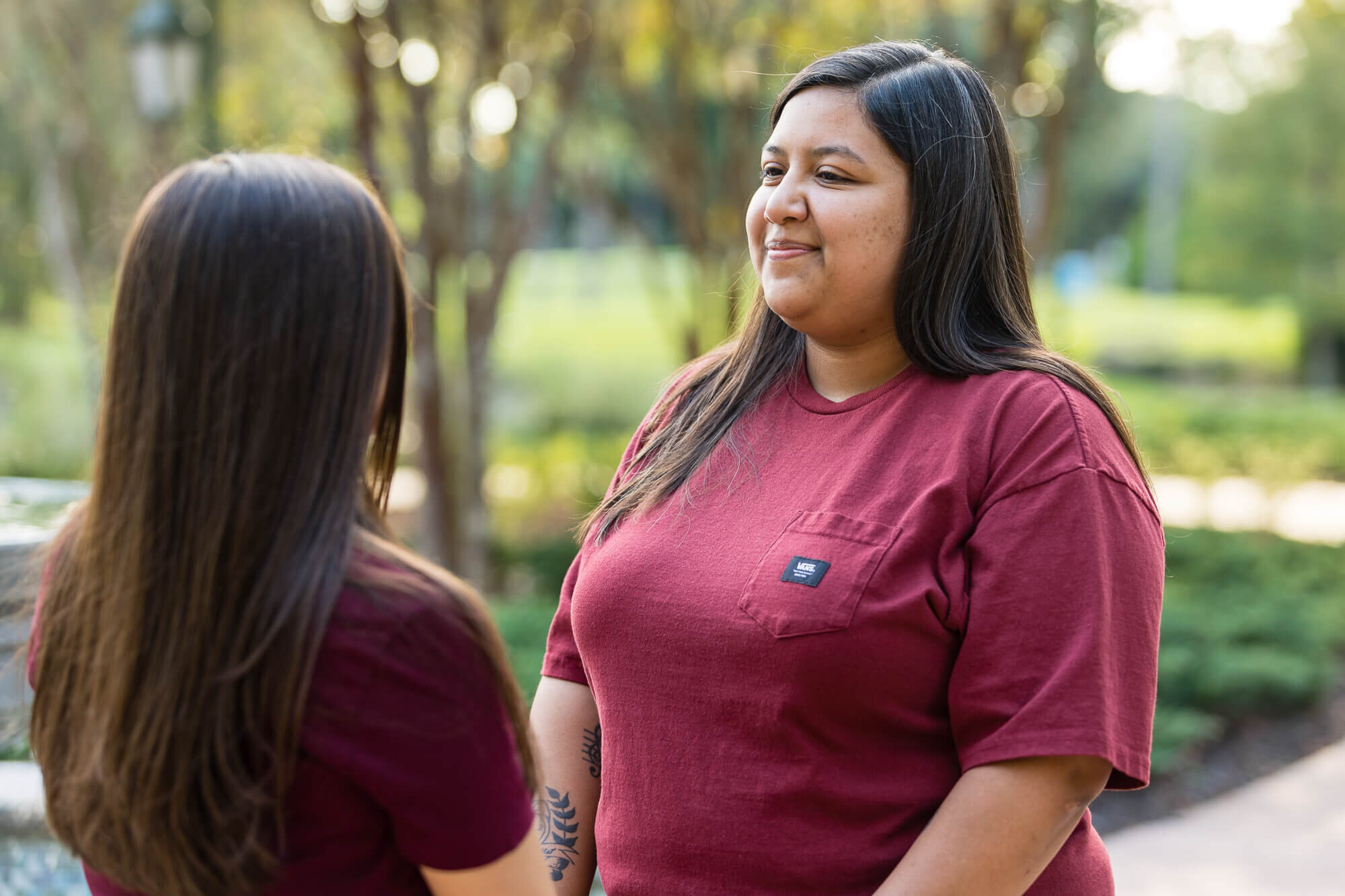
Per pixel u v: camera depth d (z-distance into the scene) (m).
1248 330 31.91
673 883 1.80
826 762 1.70
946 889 1.59
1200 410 19.56
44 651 1.38
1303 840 5.55
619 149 12.92
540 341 22.78
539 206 9.34
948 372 1.83
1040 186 9.91
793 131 1.86
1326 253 25.59
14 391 15.91
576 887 2.06
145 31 8.52
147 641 1.26
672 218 13.84
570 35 9.05
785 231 1.87
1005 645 1.62
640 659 1.85
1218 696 7.27
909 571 1.68
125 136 12.10
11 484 4.34
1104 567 1.63
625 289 28.91
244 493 1.26
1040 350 1.86
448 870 1.29
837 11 9.26
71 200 12.77
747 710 1.74
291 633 1.23
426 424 8.87
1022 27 8.72
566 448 14.97
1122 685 1.62
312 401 1.29
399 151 9.43
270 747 1.24
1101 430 1.72
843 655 1.67
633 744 1.86
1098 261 48.84
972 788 1.62
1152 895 4.99
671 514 1.95
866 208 1.81
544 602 8.61
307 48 11.27
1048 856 1.63
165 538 1.27
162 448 1.27
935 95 1.84
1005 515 1.67
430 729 1.25
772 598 1.72
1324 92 23.94
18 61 12.54
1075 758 1.59
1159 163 40.81
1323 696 7.63
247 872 1.25
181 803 1.24
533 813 1.37
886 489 1.76
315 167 1.38
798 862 1.71
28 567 1.56
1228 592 9.65
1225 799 6.09
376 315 1.35
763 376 2.06
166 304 1.28
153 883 1.29
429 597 1.28
